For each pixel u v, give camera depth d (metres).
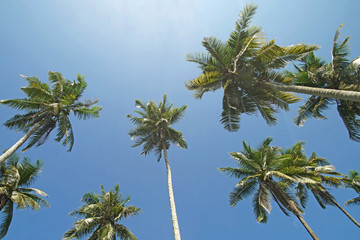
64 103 13.91
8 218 13.55
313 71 14.36
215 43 12.73
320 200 19.23
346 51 12.70
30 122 13.95
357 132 13.52
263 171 15.02
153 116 19.09
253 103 13.00
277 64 11.80
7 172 14.08
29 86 13.17
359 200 20.81
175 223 11.26
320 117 14.55
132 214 17.98
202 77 12.56
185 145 18.83
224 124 13.03
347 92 8.58
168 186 13.97
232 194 15.72
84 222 15.97
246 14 12.26
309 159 19.70
